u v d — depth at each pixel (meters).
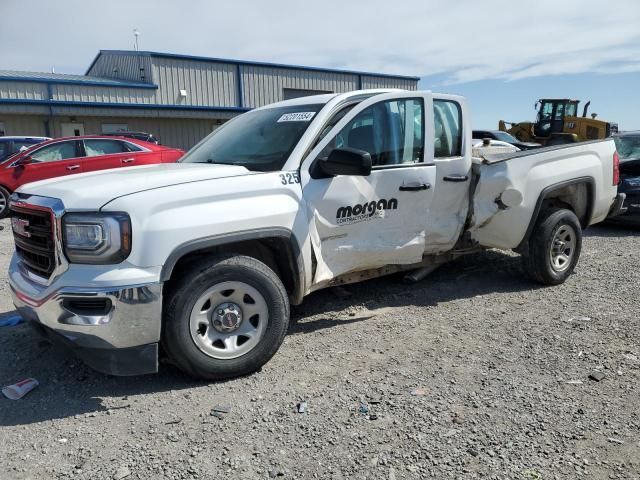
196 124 29.08
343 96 4.38
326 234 4.11
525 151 5.45
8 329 4.54
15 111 22.89
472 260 6.75
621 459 2.69
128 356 3.29
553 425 3.00
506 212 5.21
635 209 8.91
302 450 2.80
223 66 29.77
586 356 3.89
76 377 3.67
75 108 24.41
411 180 4.52
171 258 3.31
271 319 3.70
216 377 3.57
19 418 3.16
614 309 4.88
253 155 4.20
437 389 3.43
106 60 31.39
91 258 3.20
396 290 5.55
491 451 2.76
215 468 2.67
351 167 3.80
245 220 3.59
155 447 2.86
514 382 3.51
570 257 5.75
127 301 3.19
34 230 3.46
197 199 3.46
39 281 3.47
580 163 5.75
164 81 27.81
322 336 4.36
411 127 4.62
